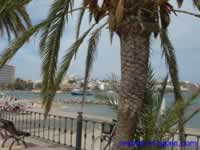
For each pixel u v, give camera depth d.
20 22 13.56
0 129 9.45
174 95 6.43
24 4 6.05
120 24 5.20
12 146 8.77
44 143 9.48
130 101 5.24
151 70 5.62
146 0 5.18
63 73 6.86
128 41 5.23
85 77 7.96
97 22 5.89
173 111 5.27
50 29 6.40
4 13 6.15
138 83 5.23
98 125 12.30
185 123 5.40
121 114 5.30
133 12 5.18
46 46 6.49
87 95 8.11
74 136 10.88
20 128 11.81
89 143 9.49
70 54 7.03
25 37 5.98
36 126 12.46
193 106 5.23
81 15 7.43
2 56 5.83
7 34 14.86
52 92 6.65
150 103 5.43
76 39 7.17
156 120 5.37
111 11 5.30
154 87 5.60
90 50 7.74
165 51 6.75
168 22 5.69
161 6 5.65
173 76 6.63
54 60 6.54
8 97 23.22
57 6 6.20
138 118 5.30
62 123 13.70
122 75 5.32
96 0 5.79
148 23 5.20
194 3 5.93
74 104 32.81
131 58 5.23
